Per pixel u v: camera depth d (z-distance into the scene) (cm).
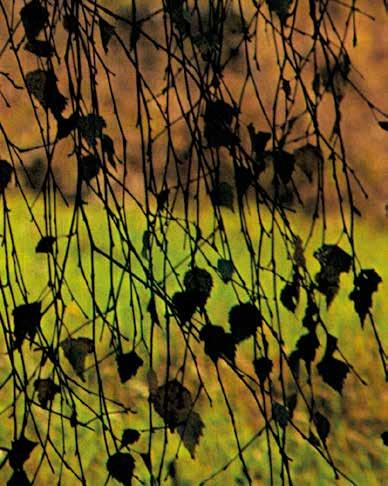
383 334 1045
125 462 318
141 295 1071
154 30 1209
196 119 312
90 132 308
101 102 1179
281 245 1179
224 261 316
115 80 1206
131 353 316
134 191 1230
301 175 1265
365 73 1425
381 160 1386
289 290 328
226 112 313
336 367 333
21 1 850
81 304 1045
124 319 1009
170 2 309
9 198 1230
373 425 843
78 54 309
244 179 315
